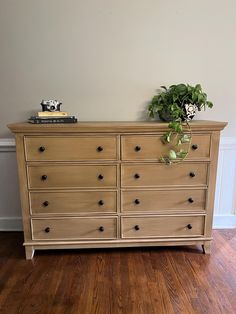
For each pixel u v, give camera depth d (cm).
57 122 175
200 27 196
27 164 168
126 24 194
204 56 201
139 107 207
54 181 172
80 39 195
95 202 178
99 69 200
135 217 181
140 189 177
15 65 197
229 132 215
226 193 225
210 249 193
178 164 174
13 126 160
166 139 167
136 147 169
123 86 204
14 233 221
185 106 185
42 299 145
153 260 183
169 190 178
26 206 175
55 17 191
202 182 178
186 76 204
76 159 170
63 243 182
